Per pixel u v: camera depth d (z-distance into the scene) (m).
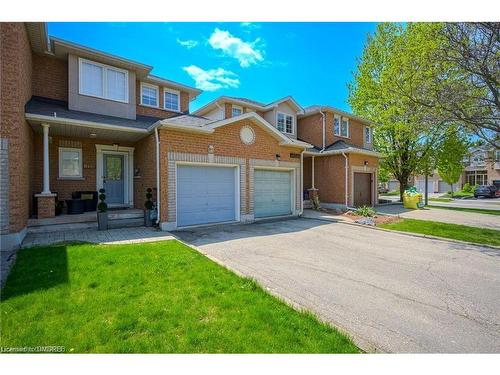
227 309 3.39
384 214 13.92
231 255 6.20
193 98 15.28
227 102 15.30
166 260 5.21
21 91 6.89
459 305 3.93
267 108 16.55
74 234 7.69
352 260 6.06
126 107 10.95
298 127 19.06
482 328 3.32
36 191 9.25
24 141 7.21
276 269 5.29
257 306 3.48
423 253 6.82
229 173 10.77
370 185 17.72
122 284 4.06
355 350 2.74
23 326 2.90
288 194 13.19
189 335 2.82
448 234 9.12
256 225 10.48
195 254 5.73
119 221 8.90
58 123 8.02
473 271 5.48
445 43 8.59
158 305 3.42
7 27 6.34
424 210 16.19
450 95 8.68
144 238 7.28
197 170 9.86
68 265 4.82
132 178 11.41
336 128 18.03
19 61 6.50
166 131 8.91
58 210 9.09
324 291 4.31
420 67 9.37
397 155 20.44
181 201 9.42
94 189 10.54
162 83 13.14
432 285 4.69
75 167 10.20
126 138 10.45
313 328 3.05
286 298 3.97
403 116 12.36
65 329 2.87
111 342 2.69
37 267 4.68
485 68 8.09
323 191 16.70
